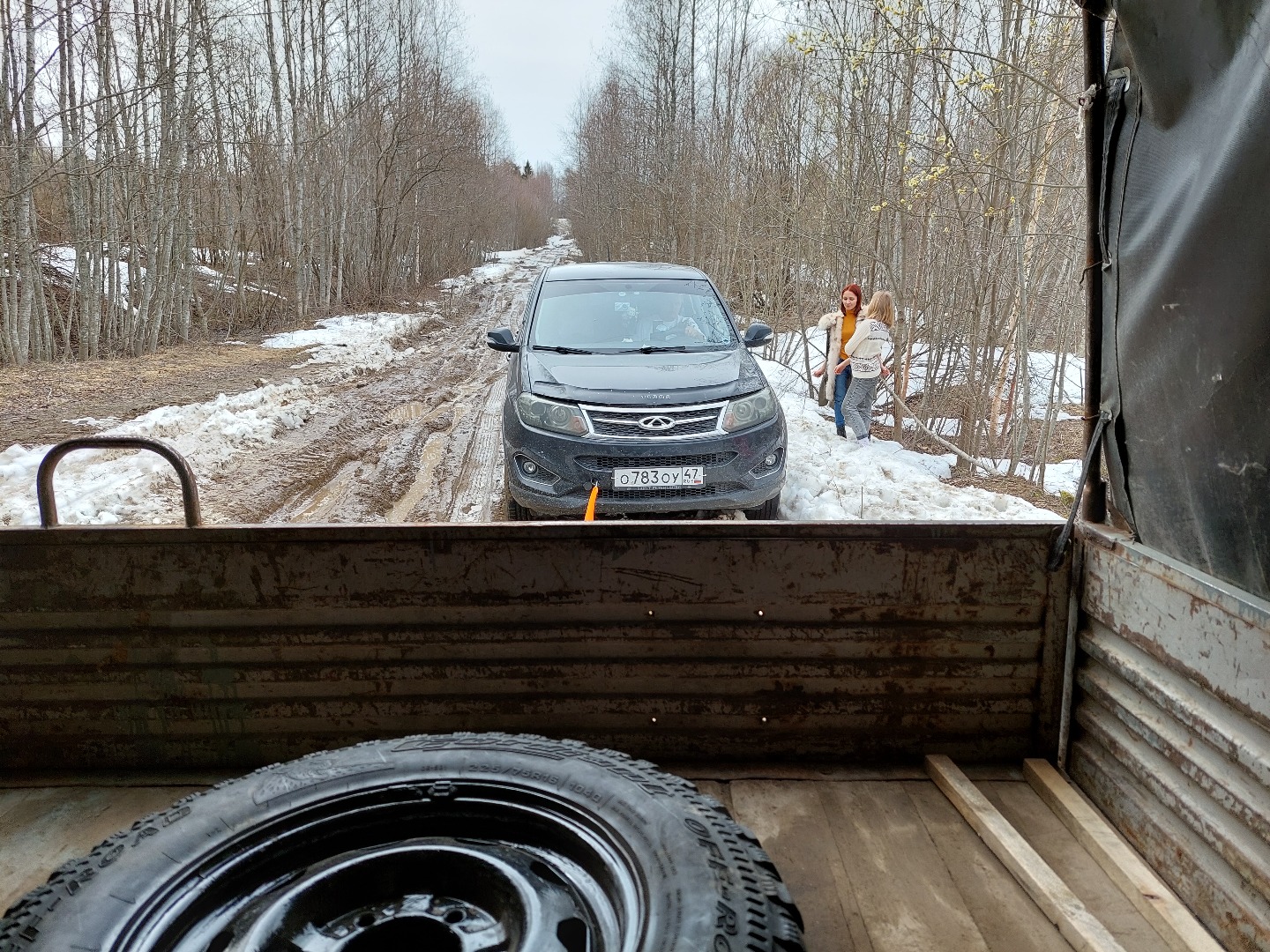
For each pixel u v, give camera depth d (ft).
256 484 24.27
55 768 7.67
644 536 7.26
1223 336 5.46
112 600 7.37
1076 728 7.30
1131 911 5.79
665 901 4.69
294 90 80.69
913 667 7.45
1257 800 5.16
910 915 5.68
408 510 22.34
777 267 46.93
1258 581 5.32
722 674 7.47
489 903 5.25
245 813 5.54
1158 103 6.16
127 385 41.57
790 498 22.82
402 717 7.55
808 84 43.50
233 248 76.23
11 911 4.87
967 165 29.76
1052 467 32.50
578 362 19.63
